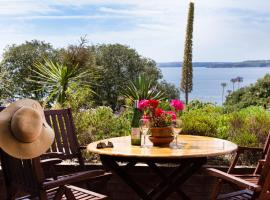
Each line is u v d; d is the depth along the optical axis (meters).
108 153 3.23
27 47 12.76
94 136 5.59
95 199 3.23
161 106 4.02
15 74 12.35
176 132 3.59
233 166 3.84
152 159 3.44
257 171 3.83
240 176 3.73
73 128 4.21
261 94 11.52
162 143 3.57
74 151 4.16
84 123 5.61
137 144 3.59
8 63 12.58
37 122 3.18
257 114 5.88
